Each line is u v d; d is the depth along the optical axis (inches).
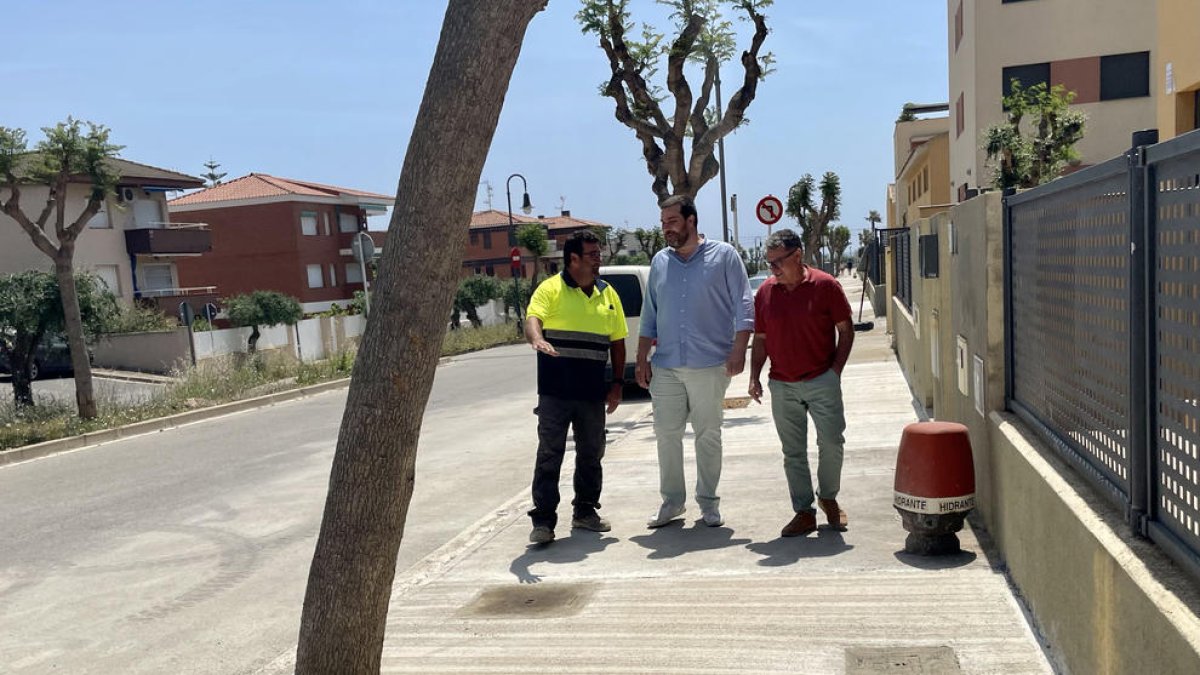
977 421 223.6
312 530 310.7
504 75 109.0
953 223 257.9
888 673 154.4
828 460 234.2
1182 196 102.0
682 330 246.8
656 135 509.0
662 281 250.4
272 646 206.1
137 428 641.0
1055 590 146.2
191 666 197.3
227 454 500.4
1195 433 100.4
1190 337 101.3
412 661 178.4
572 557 237.1
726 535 244.4
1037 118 845.8
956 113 1220.5
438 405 662.5
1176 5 477.1
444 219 108.7
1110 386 129.7
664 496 259.8
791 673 158.2
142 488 414.0
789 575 205.8
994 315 203.8
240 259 2006.6
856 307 1275.8
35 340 749.9
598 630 185.5
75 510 373.7
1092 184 136.9
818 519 251.4
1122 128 1028.5
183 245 1529.3
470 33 107.2
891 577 197.0
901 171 1616.6
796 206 1695.4
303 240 2011.6
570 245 251.6
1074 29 1032.2
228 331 1249.4
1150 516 113.5
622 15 502.3
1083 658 129.3
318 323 1395.2
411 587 224.5
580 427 257.3
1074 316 147.9
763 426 411.5
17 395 735.1
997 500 199.8
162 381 1054.4
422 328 110.0
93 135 654.5
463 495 346.3
